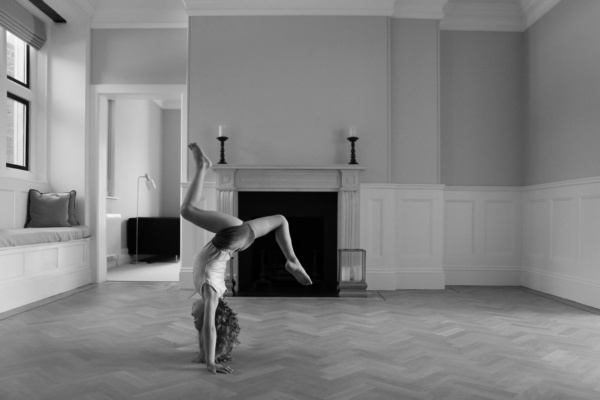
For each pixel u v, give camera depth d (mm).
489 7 5637
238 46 5301
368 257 5258
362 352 2861
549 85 5176
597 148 4383
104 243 5707
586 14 4547
